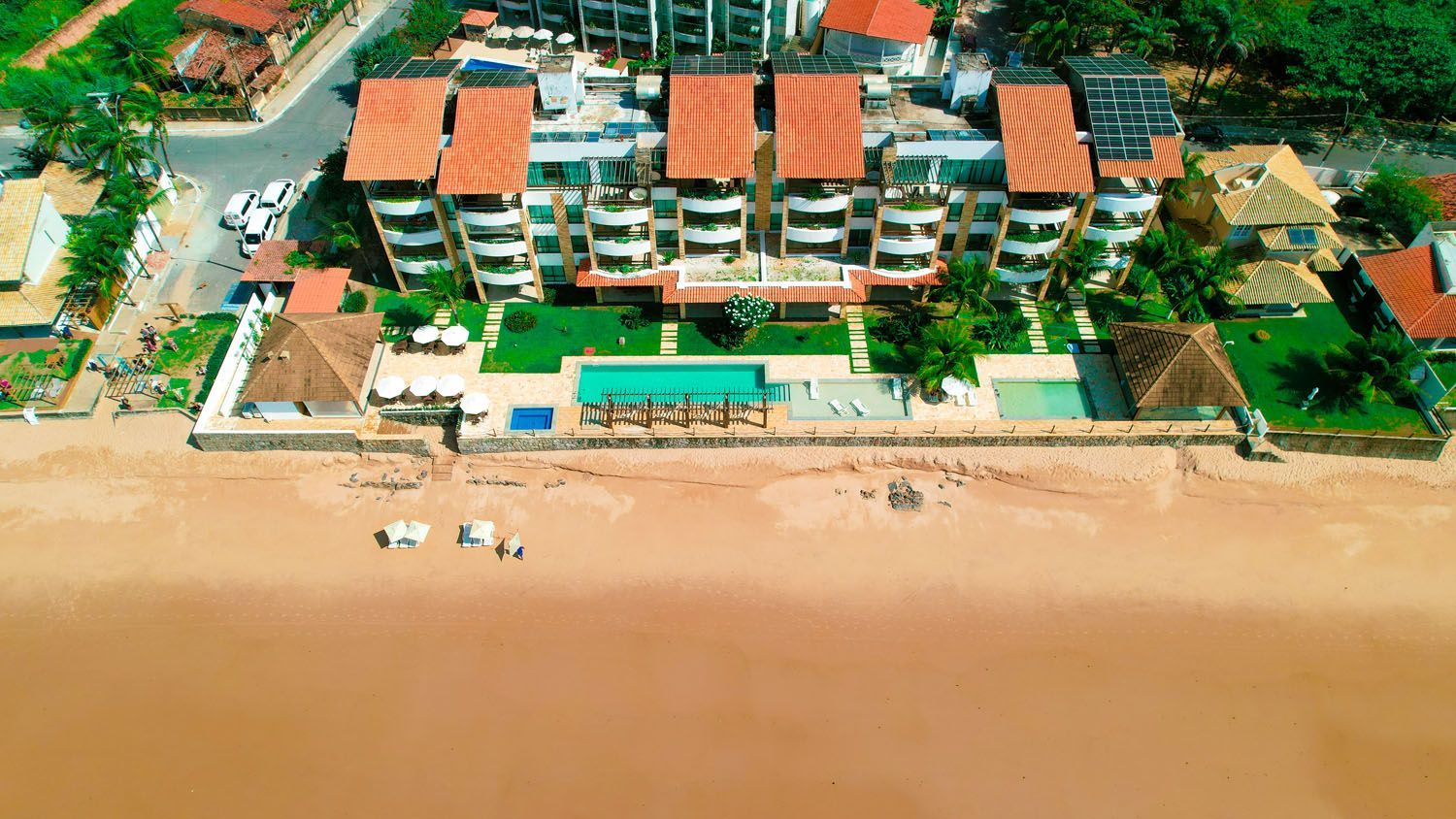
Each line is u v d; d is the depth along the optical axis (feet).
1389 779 137.80
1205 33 238.27
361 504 171.83
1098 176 179.73
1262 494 173.06
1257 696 146.51
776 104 179.52
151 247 220.23
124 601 157.28
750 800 134.00
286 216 229.66
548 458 177.58
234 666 148.87
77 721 142.41
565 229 191.31
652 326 200.75
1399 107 242.17
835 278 195.31
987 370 191.31
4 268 189.67
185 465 176.76
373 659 149.79
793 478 176.24
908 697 145.59
